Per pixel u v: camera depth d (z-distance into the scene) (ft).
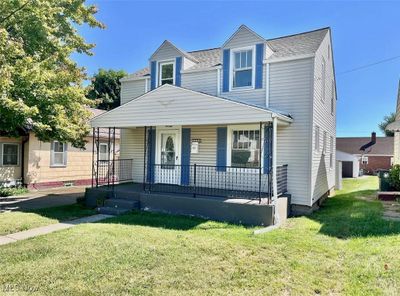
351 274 14.34
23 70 27.76
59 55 35.88
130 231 21.79
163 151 40.16
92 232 21.44
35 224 24.76
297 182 31.58
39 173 49.62
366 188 55.88
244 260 15.98
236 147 35.06
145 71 45.14
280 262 15.76
